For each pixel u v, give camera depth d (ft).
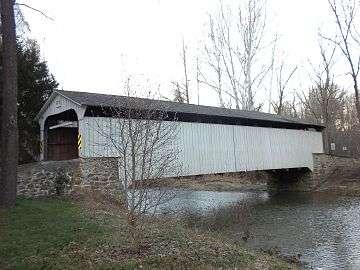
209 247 29.66
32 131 61.46
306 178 90.02
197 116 61.93
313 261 34.91
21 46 61.16
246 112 78.13
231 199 80.53
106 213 39.29
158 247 27.94
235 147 68.39
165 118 52.49
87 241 28.71
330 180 90.53
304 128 90.74
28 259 25.12
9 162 38.99
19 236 29.78
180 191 95.40
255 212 63.26
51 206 40.50
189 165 58.75
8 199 38.70
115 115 48.01
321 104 133.39
